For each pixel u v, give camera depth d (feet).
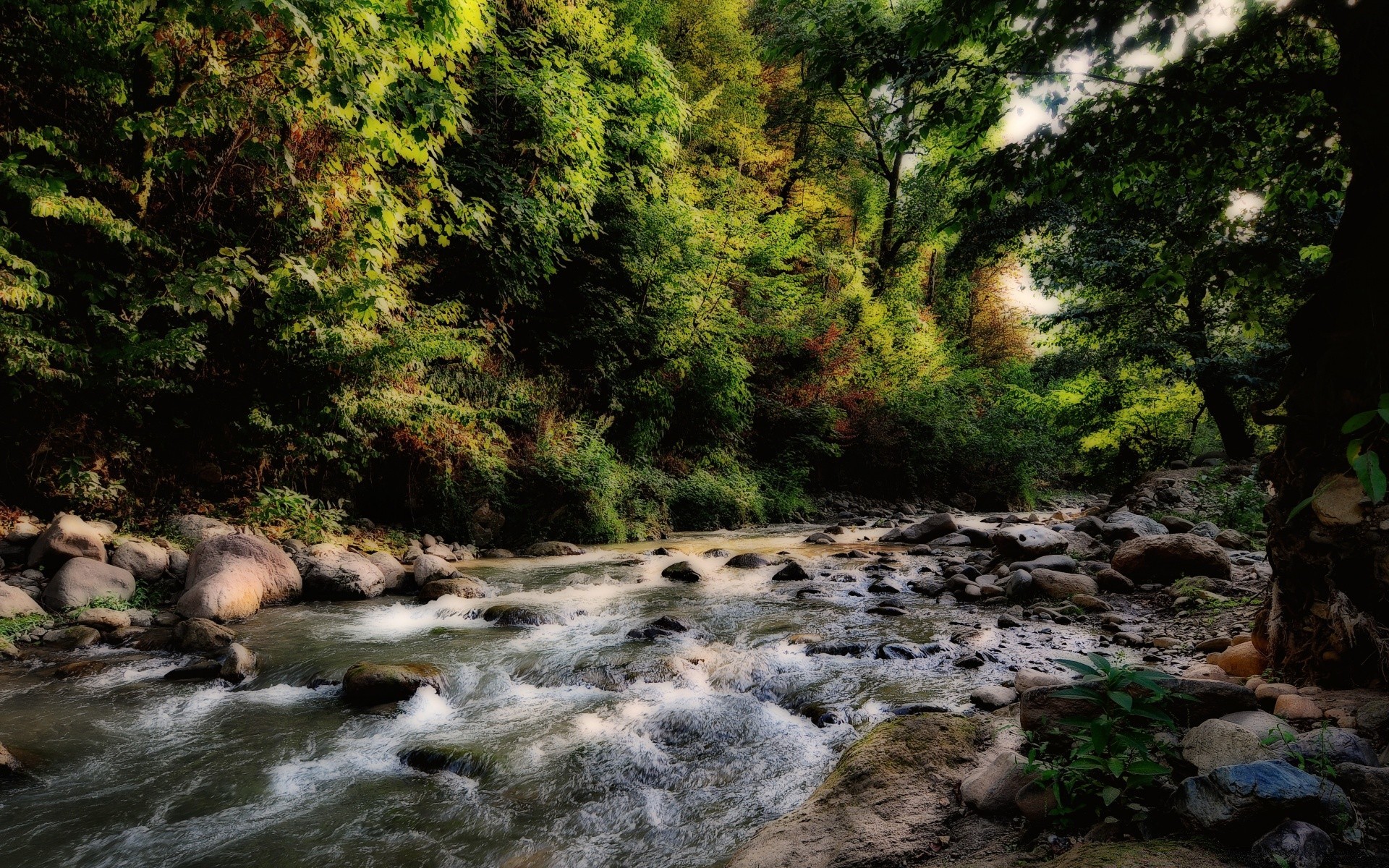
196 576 21.65
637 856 9.36
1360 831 6.32
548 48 42.16
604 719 13.85
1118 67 9.93
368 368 28.86
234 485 29.09
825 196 81.51
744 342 57.77
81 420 24.99
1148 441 47.73
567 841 9.78
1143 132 10.41
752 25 75.77
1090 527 29.84
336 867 9.25
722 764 11.93
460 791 11.20
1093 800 7.58
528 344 44.45
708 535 44.50
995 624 19.65
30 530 21.62
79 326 23.52
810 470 62.90
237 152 25.46
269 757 12.39
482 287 40.09
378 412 30.07
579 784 11.35
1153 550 22.35
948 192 70.08
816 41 10.09
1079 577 22.31
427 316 32.60
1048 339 46.11
